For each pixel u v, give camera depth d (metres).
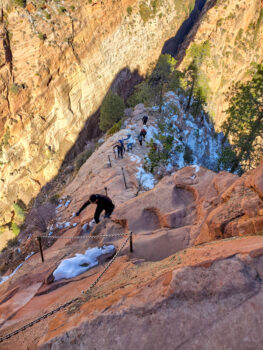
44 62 30.72
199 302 1.88
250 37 50.25
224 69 50.41
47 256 7.25
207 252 2.54
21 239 18.11
